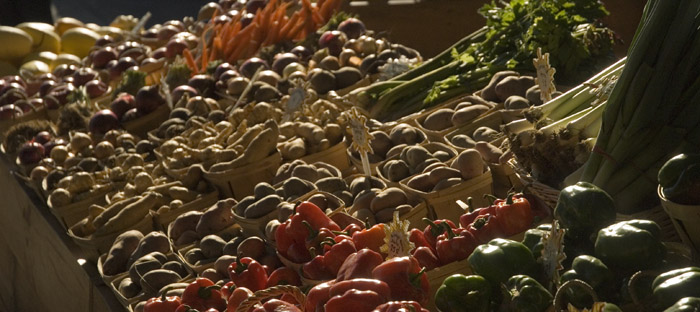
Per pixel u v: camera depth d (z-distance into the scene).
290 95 4.54
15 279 5.35
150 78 6.29
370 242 2.84
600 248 2.26
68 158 4.89
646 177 2.74
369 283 2.37
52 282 4.49
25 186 5.04
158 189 4.20
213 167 4.14
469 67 4.69
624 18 6.43
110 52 6.61
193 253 3.47
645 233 2.22
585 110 3.08
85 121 5.46
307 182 3.60
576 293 2.20
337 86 5.12
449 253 2.72
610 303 2.04
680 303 1.93
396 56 5.27
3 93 6.34
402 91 4.72
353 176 3.90
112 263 3.63
